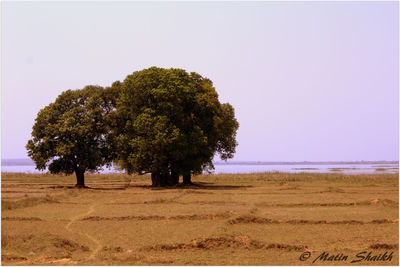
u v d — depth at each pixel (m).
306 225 20.19
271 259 14.11
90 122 42.16
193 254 14.80
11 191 35.06
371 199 29.12
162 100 42.53
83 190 37.62
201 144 43.41
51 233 16.91
